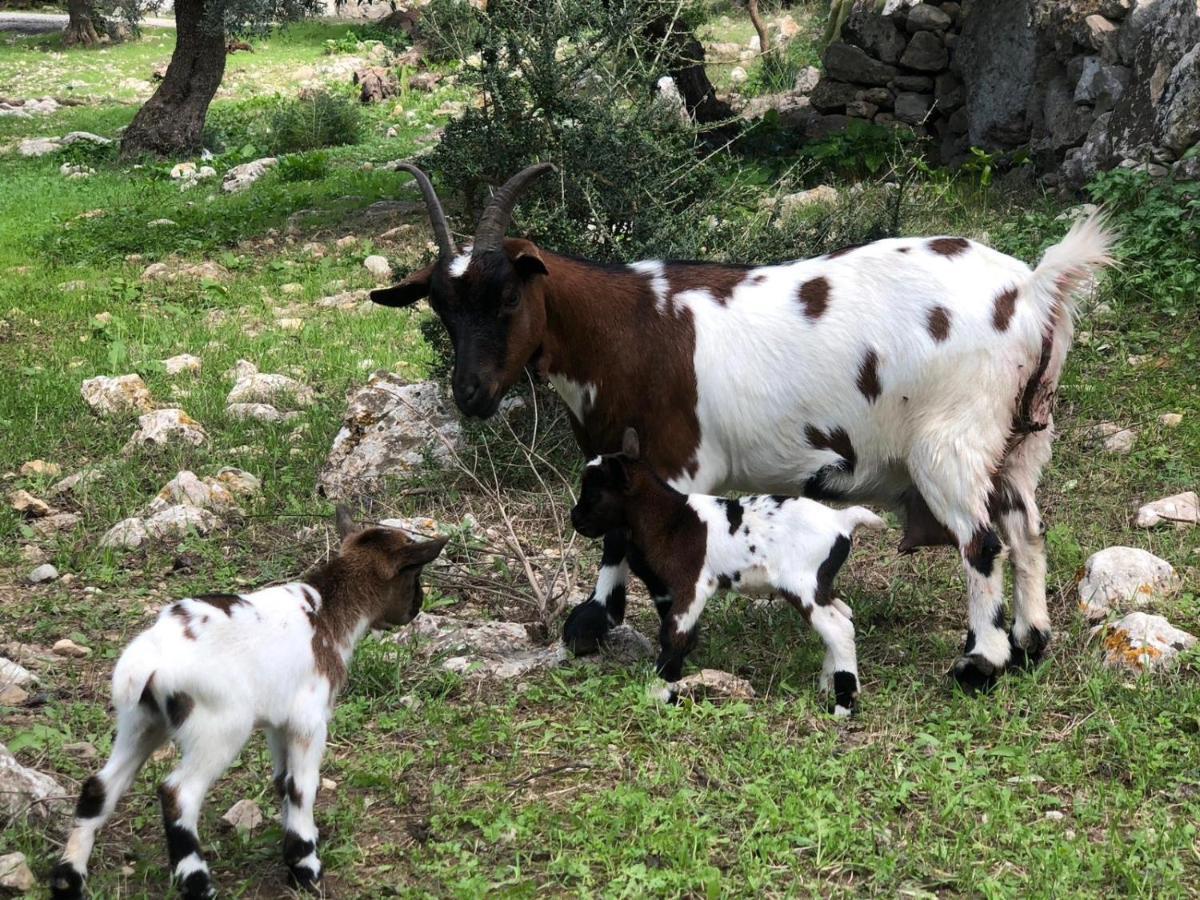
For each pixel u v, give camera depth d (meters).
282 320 5.53
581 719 2.61
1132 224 4.82
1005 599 2.98
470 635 2.96
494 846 2.27
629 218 4.02
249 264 6.63
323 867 2.23
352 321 5.41
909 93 7.21
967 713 2.61
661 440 2.78
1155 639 2.75
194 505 3.59
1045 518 3.41
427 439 3.85
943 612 3.04
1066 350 2.71
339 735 2.60
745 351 2.72
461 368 2.71
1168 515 3.34
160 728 2.13
